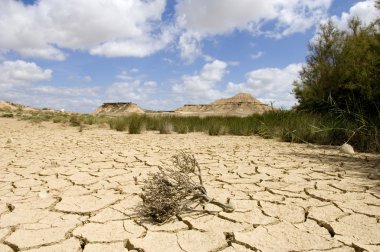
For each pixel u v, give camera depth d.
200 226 2.62
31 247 2.32
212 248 2.27
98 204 3.22
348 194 3.52
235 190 3.69
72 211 3.03
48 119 19.22
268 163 5.35
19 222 2.77
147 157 6.00
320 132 8.48
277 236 2.45
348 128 7.79
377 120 7.45
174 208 2.75
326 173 4.57
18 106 41.38
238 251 2.24
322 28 11.38
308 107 11.38
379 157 6.00
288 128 9.20
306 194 3.55
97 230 2.59
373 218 2.81
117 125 13.23
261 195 3.49
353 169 4.86
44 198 3.45
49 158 5.95
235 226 2.63
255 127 11.36
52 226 2.69
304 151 6.82
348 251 2.22
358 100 8.90
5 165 5.29
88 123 16.98
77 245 2.35
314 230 2.57
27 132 12.43
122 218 2.83
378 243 2.33
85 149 7.20
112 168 5.01
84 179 4.28
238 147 7.43
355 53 9.05
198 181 4.13
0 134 11.43
